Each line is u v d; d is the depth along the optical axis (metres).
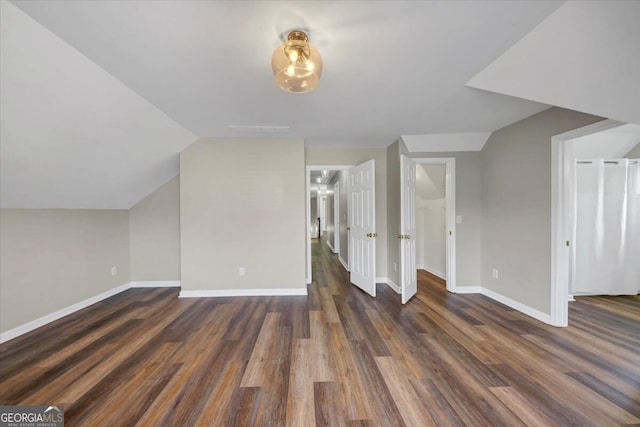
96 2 1.24
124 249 3.98
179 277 4.15
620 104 1.62
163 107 2.51
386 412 1.51
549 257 2.64
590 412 1.50
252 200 3.59
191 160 3.53
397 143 3.71
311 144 4.03
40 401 1.60
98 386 1.73
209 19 1.37
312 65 1.49
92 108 2.06
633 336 2.39
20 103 1.70
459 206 3.68
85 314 2.98
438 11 1.32
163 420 1.46
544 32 1.46
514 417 1.47
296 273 3.63
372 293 3.56
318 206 11.57
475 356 2.07
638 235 3.45
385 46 1.61
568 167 2.54
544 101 1.86
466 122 3.02
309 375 1.84
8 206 2.39
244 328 2.59
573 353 2.11
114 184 3.20
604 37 1.34
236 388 1.71
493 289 3.43
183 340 2.35
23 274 2.52
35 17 1.34
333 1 1.26
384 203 4.26
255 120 2.89
